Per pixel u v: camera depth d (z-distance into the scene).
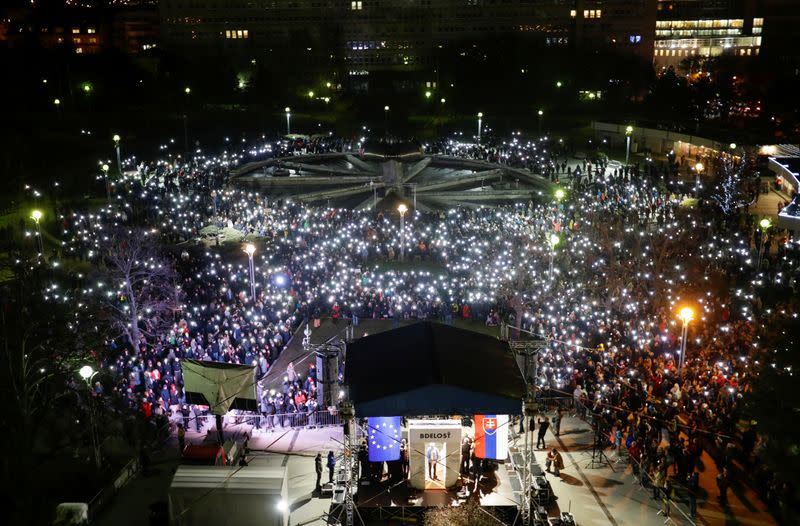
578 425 36.69
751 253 54.47
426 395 27.66
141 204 74.56
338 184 89.81
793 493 26.86
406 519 29.16
